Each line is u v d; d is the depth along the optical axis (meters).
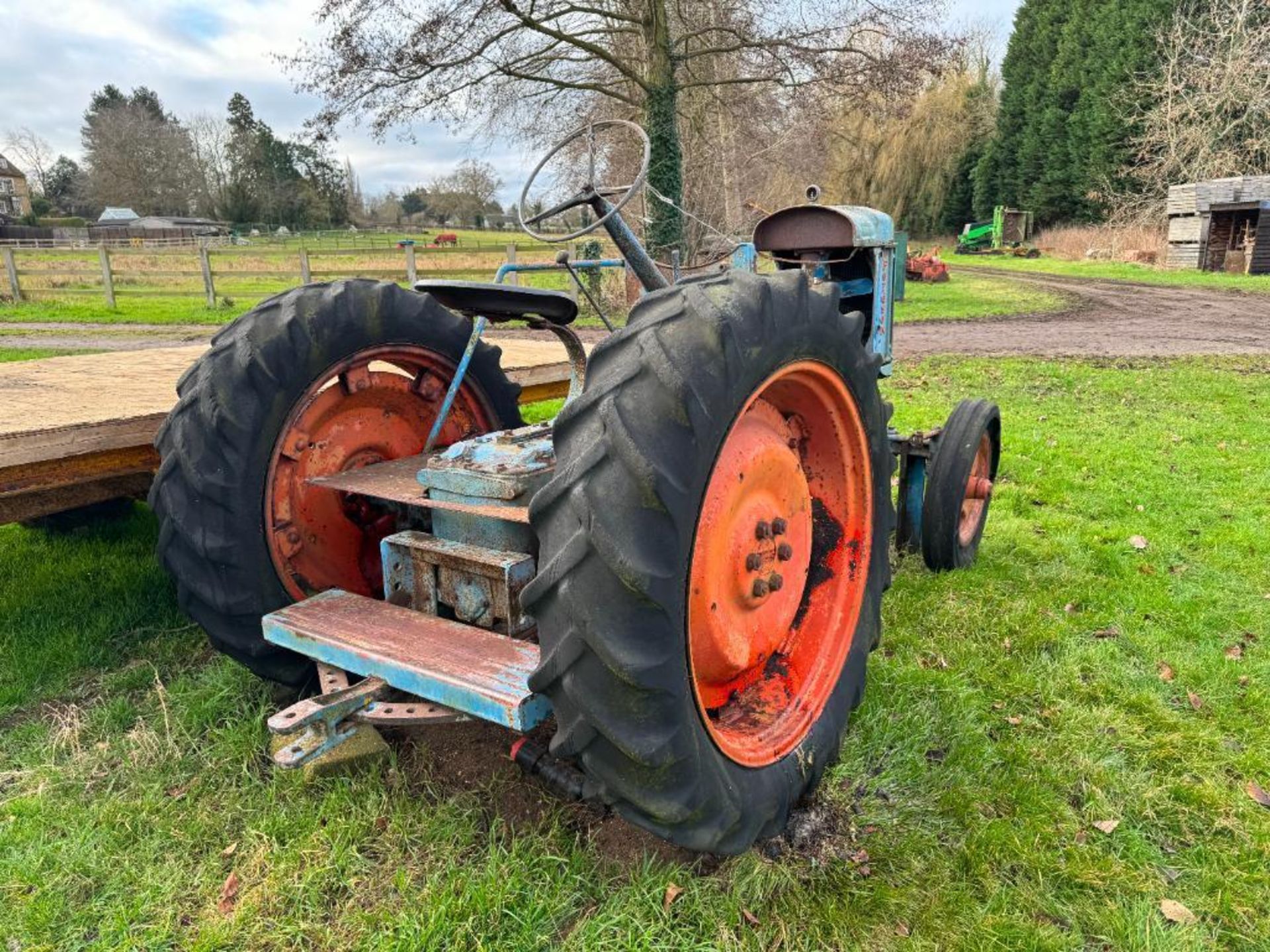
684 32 14.31
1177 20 30.25
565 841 2.06
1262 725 2.69
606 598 1.45
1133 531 4.39
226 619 2.25
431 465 2.05
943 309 17.06
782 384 1.94
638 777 1.56
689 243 12.52
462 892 1.90
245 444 2.14
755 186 23.50
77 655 3.00
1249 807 2.30
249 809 2.20
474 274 16.11
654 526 1.45
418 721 1.86
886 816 2.20
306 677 2.42
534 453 2.03
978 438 3.57
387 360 2.49
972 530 3.86
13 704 2.73
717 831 1.66
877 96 15.39
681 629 1.53
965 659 3.02
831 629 2.25
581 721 1.53
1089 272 26.77
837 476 2.23
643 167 2.20
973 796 2.28
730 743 1.83
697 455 1.50
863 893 1.93
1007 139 45.00
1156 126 31.00
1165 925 1.93
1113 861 2.09
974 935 1.85
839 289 2.03
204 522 2.15
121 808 2.21
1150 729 2.64
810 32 13.88
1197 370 9.54
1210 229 25.88
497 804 2.20
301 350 2.21
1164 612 3.45
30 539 4.20
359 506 2.50
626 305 13.40
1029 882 2.03
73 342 11.91
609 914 1.84
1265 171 27.83
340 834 2.08
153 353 5.23
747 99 15.63
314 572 2.37
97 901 1.93
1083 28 40.28
